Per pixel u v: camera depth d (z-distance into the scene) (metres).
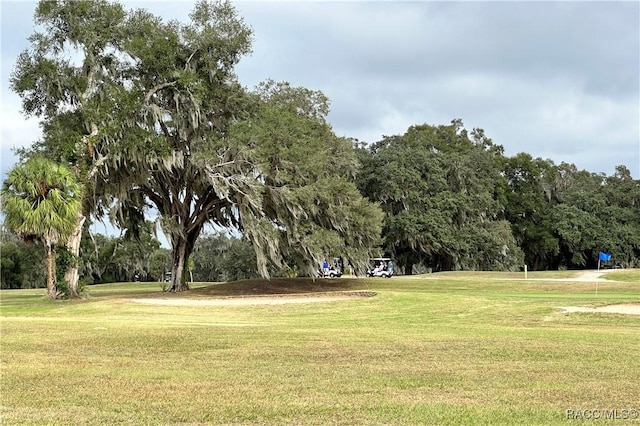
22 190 28.83
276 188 36.16
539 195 74.62
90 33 33.22
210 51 37.41
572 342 13.73
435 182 61.16
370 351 12.34
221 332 15.36
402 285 39.66
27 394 8.45
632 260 73.56
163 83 35.97
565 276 44.19
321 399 8.17
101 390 8.69
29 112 34.94
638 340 14.14
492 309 22.39
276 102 44.28
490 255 60.38
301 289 39.12
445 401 8.08
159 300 29.44
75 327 16.56
